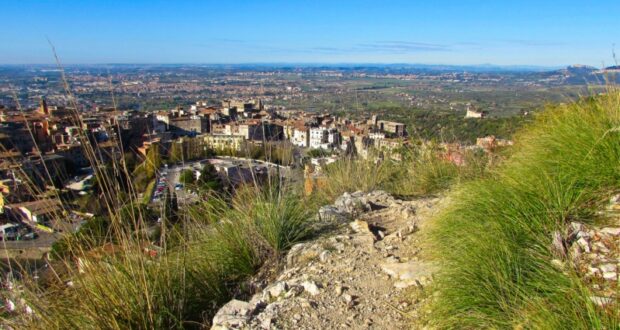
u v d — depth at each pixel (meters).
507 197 3.62
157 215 4.29
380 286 3.50
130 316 3.16
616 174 3.58
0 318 3.01
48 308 3.14
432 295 2.99
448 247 3.43
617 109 4.18
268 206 4.86
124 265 3.35
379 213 5.62
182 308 3.47
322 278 3.78
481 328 2.53
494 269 2.75
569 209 3.43
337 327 2.98
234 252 4.39
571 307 2.29
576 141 4.02
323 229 5.13
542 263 2.80
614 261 2.75
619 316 2.08
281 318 3.15
